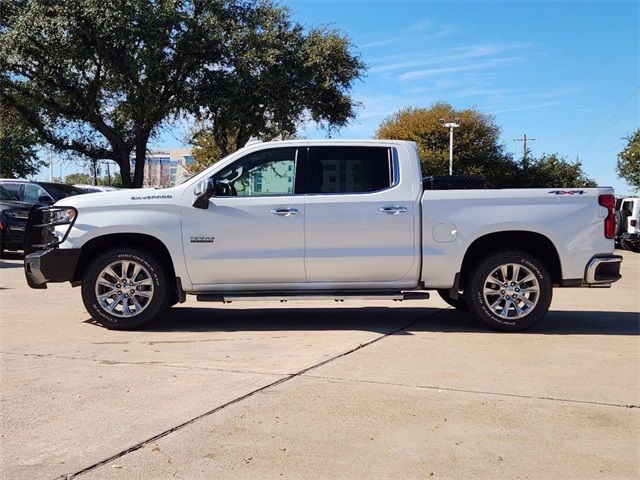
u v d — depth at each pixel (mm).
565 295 11242
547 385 5309
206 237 7273
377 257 7285
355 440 4145
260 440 4125
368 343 6773
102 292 7414
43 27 21328
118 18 21438
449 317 8477
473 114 59812
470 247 7547
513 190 7367
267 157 7488
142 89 23453
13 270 13852
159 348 6527
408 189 7363
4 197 16531
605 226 7391
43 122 26891
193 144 29922
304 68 24953
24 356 6152
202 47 23672
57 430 4270
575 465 3828
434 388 5191
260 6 25359
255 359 6062
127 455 3893
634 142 41875
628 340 7039
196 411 4617
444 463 3832
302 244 7277
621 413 4676
